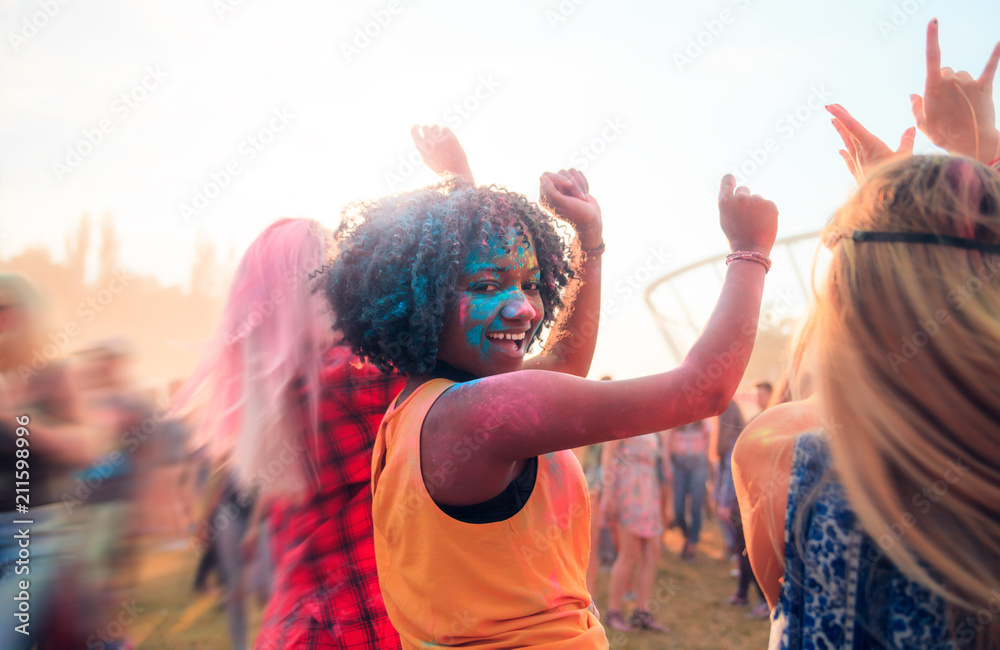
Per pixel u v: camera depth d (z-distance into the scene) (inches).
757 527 38.9
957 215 34.2
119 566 114.7
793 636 34.6
